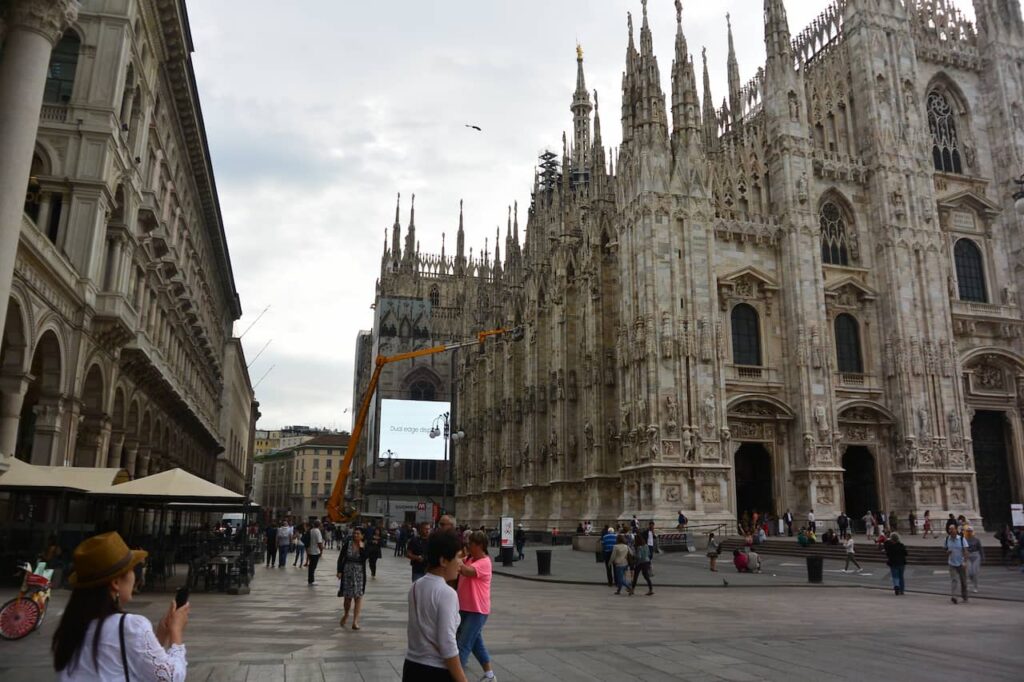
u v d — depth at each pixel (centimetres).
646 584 2817
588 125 8488
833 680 1119
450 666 654
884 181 5572
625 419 4972
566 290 6331
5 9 2181
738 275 5178
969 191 5925
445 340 10800
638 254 4988
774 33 5669
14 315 2500
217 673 1140
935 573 3206
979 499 5550
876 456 5269
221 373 8669
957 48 6231
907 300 5431
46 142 3117
